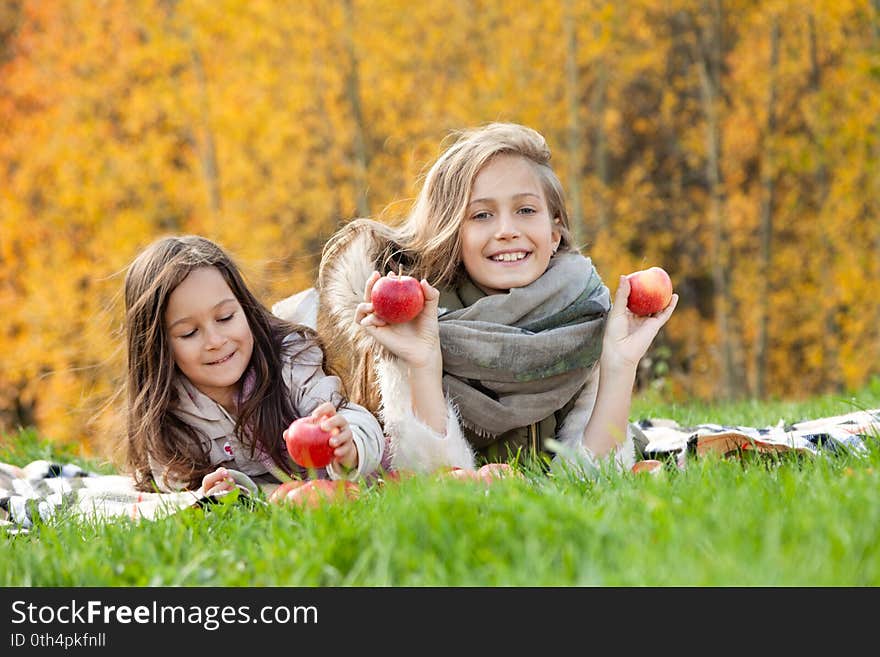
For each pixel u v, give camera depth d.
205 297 6.08
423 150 28.56
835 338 30.58
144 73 27.61
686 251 37.03
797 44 30.23
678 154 36.19
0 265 29.20
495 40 28.91
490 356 5.83
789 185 34.75
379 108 30.00
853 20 26.28
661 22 31.38
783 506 3.71
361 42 28.23
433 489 3.94
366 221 6.34
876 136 24.12
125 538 4.42
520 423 5.96
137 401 6.28
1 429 10.79
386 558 3.42
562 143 30.33
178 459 6.27
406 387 5.76
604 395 6.14
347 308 6.20
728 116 32.75
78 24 28.44
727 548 3.16
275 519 4.24
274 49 27.95
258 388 6.27
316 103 28.61
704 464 4.75
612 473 4.80
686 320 36.41
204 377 6.15
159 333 6.18
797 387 36.72
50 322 26.11
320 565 3.57
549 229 6.11
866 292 26.69
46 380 27.44
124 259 25.98
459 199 6.03
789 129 32.72
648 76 33.41
